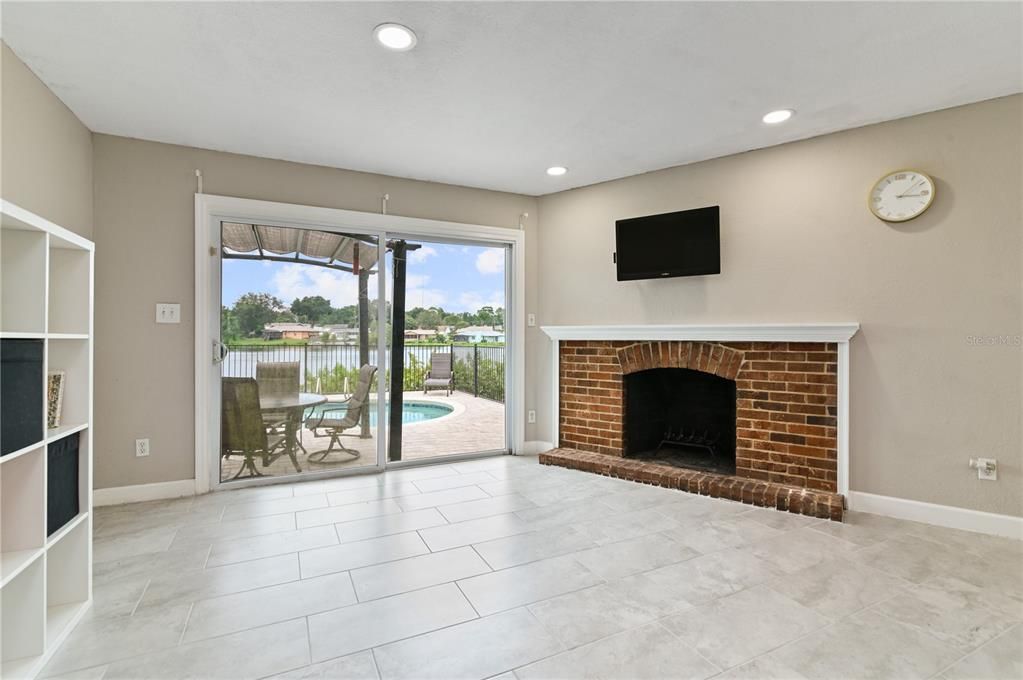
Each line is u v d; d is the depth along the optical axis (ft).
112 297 9.99
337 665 5.18
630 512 9.68
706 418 13.50
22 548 5.19
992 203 8.64
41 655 5.16
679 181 12.07
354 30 6.69
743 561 7.58
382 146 10.75
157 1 6.04
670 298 12.25
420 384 13.79
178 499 10.37
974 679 5.01
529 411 14.61
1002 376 8.59
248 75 7.84
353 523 9.08
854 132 9.89
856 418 9.86
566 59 7.42
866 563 7.51
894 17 6.41
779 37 6.86
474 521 9.20
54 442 5.67
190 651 5.39
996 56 7.30
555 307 14.32
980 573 7.20
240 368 11.31
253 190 11.19
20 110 7.35
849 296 9.96
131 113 9.09
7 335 4.76
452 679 4.99
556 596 6.56
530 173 12.58
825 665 5.21
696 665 5.20
